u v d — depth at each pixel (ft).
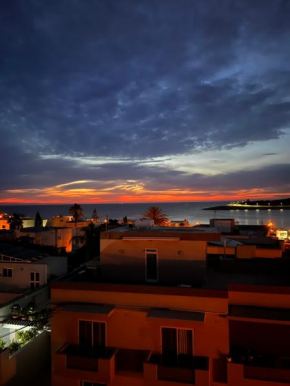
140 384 39.32
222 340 38.27
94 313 39.47
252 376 36.45
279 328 42.47
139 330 40.73
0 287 95.30
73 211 289.53
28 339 56.80
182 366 38.50
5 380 44.47
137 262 46.98
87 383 42.63
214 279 49.29
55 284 43.60
